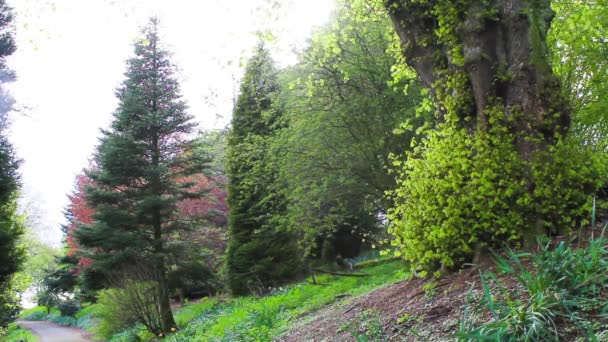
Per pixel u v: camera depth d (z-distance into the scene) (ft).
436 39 17.47
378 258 58.70
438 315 13.34
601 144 20.66
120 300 50.72
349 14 32.78
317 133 37.78
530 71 15.37
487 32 15.78
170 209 54.90
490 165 15.19
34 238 136.56
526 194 14.66
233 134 56.49
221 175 73.87
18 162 51.39
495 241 15.42
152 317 51.49
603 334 8.56
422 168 17.31
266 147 43.55
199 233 68.44
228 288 59.06
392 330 13.89
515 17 15.51
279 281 55.01
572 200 14.74
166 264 55.36
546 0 16.78
